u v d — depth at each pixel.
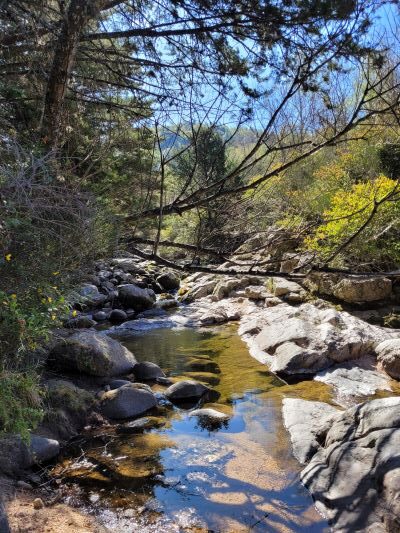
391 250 8.38
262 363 6.63
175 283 13.01
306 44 3.63
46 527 2.98
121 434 4.48
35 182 3.19
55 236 3.51
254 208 4.59
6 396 2.94
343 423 3.85
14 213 3.06
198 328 8.83
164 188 4.36
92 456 4.05
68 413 4.60
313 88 3.80
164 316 9.91
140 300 10.61
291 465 3.83
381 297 8.41
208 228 4.44
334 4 3.21
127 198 4.51
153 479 3.68
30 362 4.11
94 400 4.99
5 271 3.27
